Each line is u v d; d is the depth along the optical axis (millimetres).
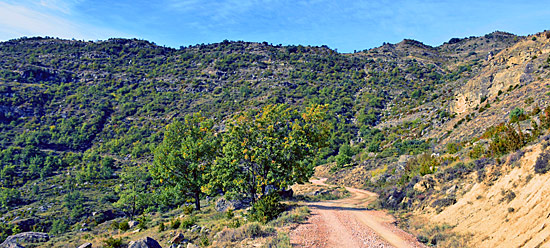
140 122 143125
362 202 30172
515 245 10812
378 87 167875
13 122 131375
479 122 53719
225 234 16141
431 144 64125
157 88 185375
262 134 25531
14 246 20719
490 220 13398
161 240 18812
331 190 45812
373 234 15641
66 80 187625
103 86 183375
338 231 16109
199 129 34375
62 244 22031
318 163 95688
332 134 112875
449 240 13531
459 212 16047
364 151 86688
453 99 82750
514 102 50969
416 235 15555
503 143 20562
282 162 25422
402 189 24141
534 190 12430
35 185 79250
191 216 27125
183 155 30766
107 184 84312
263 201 21062
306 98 153625
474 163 20656
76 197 68062
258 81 188250
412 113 109875
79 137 125188
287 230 16156
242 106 145375
